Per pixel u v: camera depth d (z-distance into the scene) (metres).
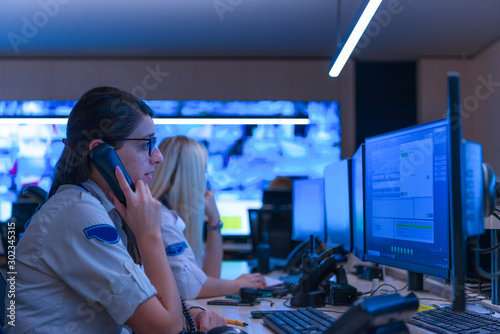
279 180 4.02
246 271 3.01
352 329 0.71
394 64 6.08
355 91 6.03
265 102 5.97
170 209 2.15
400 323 0.74
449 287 1.66
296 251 2.58
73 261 1.04
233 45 5.64
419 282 1.78
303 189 3.06
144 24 4.98
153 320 1.06
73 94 5.86
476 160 0.85
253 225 3.48
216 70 6.00
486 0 4.35
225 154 5.89
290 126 5.96
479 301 1.50
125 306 1.04
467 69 5.92
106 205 1.21
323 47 5.73
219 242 2.57
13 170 5.69
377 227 1.73
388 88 6.06
